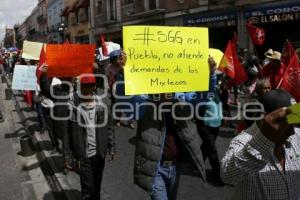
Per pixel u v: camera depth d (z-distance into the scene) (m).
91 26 37.97
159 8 25.02
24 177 7.44
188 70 4.07
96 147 4.98
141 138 3.97
